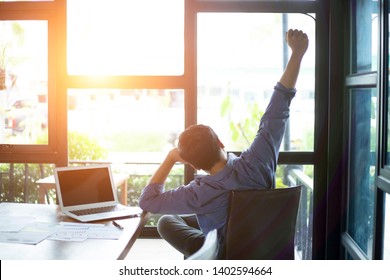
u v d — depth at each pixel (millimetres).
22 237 1836
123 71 3121
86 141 3469
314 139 3088
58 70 3129
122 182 3596
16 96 3215
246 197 1815
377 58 2258
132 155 3611
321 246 3131
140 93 3379
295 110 3117
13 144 3229
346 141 2951
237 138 3193
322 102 3053
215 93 3156
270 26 3109
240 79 3152
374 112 2521
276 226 1907
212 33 3104
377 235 2303
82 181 2324
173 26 3082
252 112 3176
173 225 2230
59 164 3213
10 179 3422
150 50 3105
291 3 3012
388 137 2217
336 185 3039
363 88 2652
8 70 3207
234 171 1963
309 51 3068
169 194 2033
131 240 1840
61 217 2150
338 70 2975
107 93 3369
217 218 1995
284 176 3346
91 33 3133
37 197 3426
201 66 3135
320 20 3018
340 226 3043
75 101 3316
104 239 1827
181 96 3180
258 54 3133
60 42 3111
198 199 1978
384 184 2166
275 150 2029
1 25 3184
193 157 1954
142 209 2082
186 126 3100
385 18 2164
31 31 3164
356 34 2824
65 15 3092
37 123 3223
